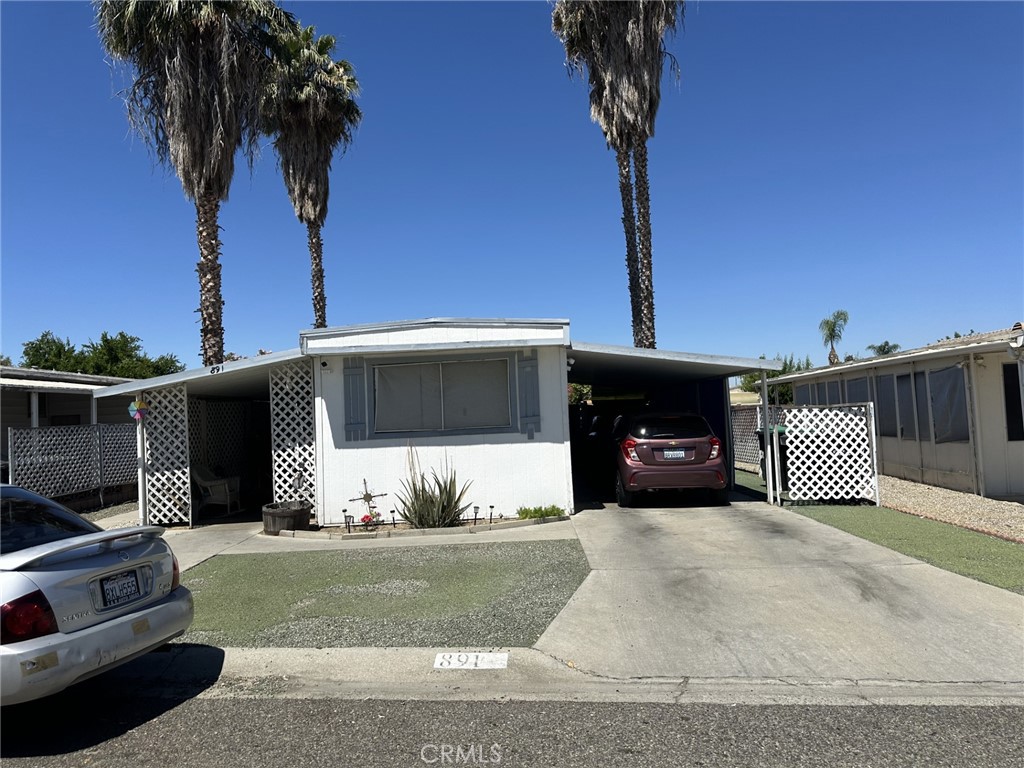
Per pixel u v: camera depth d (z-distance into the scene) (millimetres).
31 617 3631
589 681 4590
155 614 4363
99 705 4434
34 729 4098
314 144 19828
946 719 3902
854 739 3695
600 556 7824
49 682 3643
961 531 8555
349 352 10492
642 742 3732
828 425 10992
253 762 3621
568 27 16438
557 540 8820
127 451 15570
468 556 8180
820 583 6426
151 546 4586
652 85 15844
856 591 6160
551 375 10797
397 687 4594
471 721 4055
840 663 4711
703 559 7465
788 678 4516
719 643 5121
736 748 3635
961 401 12133
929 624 5328
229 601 6688
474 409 10820
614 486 13703
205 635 5688
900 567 6844
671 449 10711
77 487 13938
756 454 18797
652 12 15484
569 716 4082
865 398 16453
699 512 10516
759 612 5727
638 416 11172
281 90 18297
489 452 10766
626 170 17219
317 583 7230
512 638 5367
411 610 6148
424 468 10750
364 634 5578
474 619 5832
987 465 11648
